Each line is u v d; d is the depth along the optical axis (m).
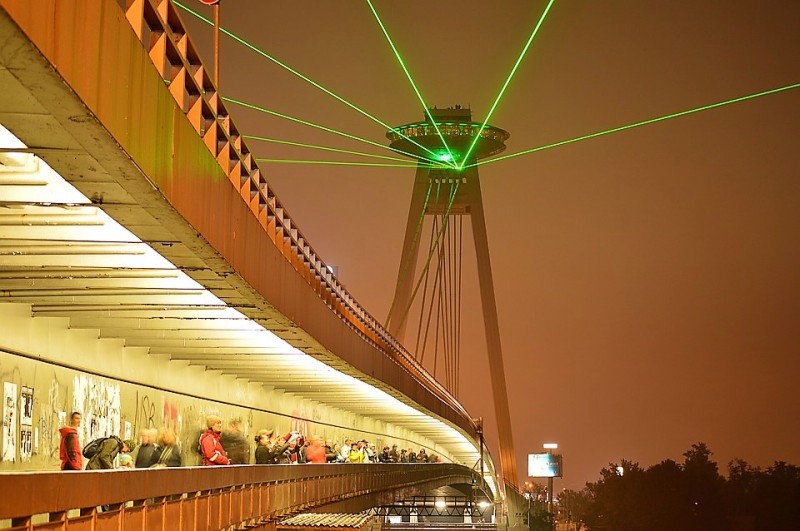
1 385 16.39
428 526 90.75
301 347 26.50
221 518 18.92
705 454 172.50
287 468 26.45
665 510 156.62
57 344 18.95
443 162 122.38
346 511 37.00
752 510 167.12
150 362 24.91
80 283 16.45
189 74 13.52
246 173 18.08
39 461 18.08
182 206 12.72
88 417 20.58
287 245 23.05
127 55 10.12
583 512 195.50
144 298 18.17
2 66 7.96
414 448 91.19
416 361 54.91
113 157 10.12
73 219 13.08
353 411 58.12
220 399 31.31
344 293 33.12
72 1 8.47
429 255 114.38
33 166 11.27
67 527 11.15
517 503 103.56
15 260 14.45
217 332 22.88
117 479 12.72
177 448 20.45
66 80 8.38
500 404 110.44
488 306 113.06
